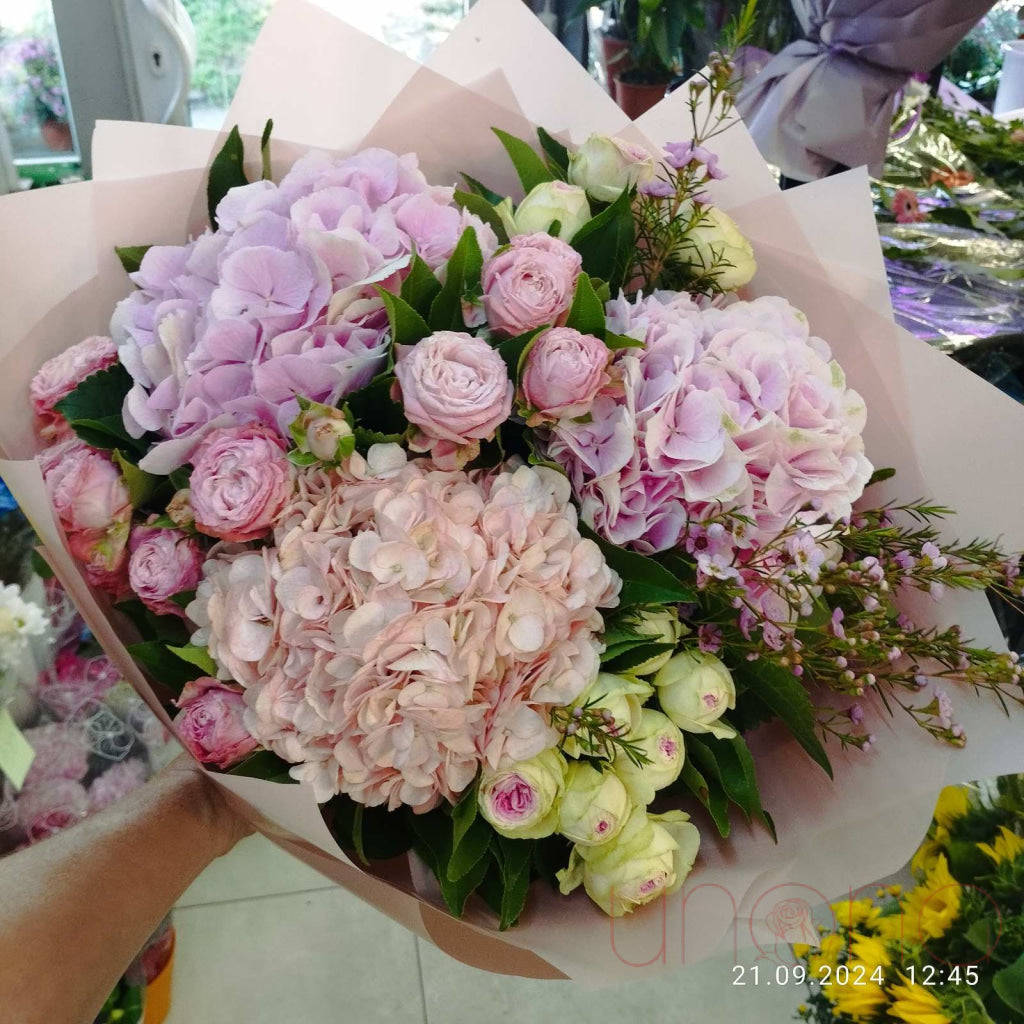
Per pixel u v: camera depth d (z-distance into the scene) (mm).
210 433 520
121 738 928
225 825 627
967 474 687
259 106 699
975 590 659
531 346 517
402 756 490
